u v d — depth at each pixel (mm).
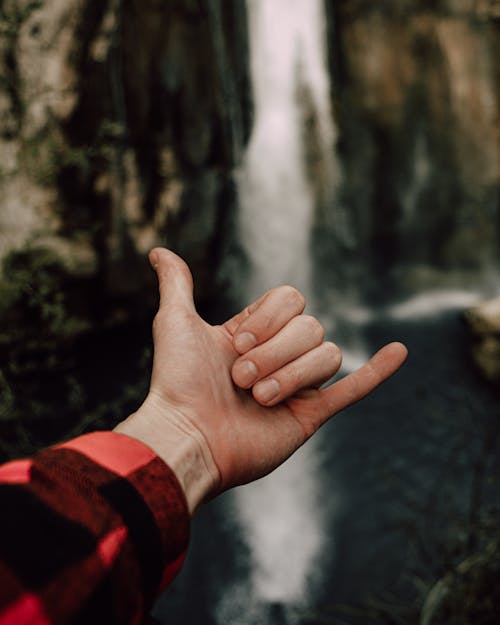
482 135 8969
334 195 8578
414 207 8969
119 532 438
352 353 7449
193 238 6418
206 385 675
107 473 465
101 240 5387
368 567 3848
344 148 8594
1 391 2244
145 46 5551
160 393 667
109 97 5207
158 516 463
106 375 4934
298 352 688
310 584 3803
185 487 624
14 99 3082
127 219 5602
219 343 703
